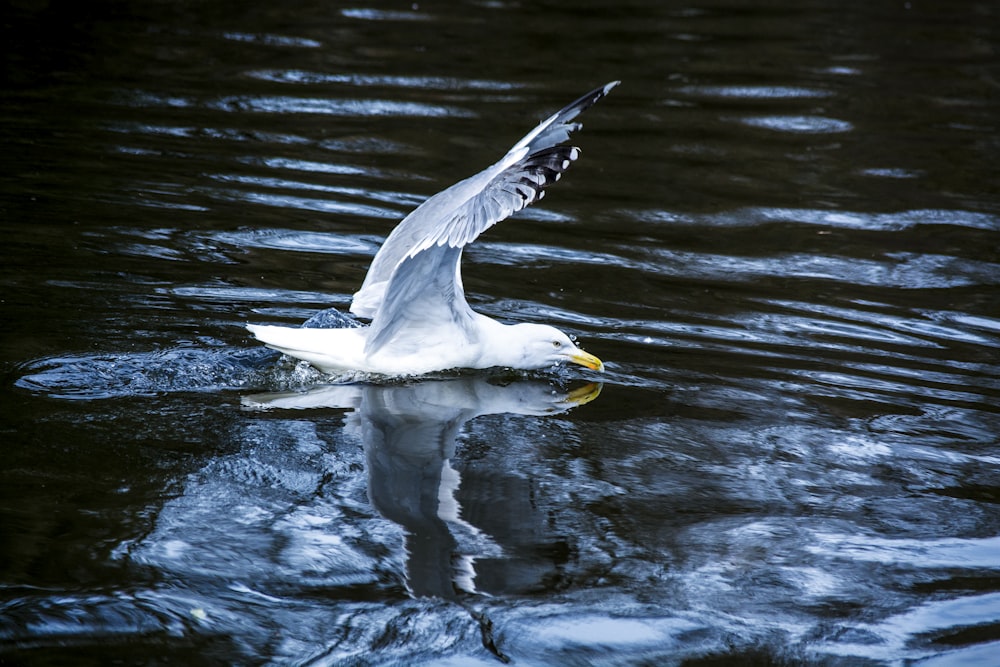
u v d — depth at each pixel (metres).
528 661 6.82
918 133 20.66
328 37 24.81
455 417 10.12
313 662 6.66
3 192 15.02
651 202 17.00
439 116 19.92
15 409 9.44
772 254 15.18
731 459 9.56
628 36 26.12
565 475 9.10
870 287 14.16
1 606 6.93
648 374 11.28
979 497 9.14
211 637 6.83
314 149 18.00
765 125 20.72
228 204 15.41
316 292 12.68
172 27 24.78
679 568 7.88
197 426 9.49
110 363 10.45
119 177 16.05
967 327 12.99
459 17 27.14
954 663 7.00
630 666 6.82
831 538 8.38
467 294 13.17
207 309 11.96
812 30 27.55
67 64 21.45
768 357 11.86
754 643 7.11
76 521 7.89
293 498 8.45
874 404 10.84
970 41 26.97
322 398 10.37
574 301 13.15
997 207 17.42
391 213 15.48
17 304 11.58
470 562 7.76
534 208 16.59
